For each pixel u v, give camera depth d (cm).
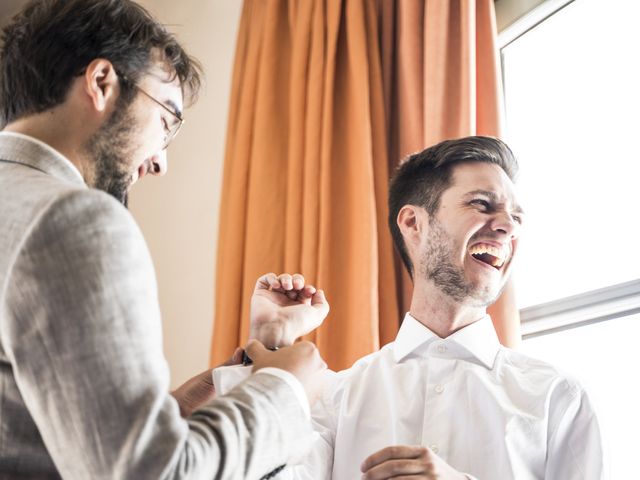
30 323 67
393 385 126
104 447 64
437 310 129
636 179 173
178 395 107
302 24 213
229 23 256
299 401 77
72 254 68
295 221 196
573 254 181
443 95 184
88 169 87
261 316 106
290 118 209
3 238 70
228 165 223
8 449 69
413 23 198
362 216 183
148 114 92
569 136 191
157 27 96
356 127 193
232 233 206
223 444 69
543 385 119
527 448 114
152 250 247
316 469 119
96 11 91
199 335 230
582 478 114
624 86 181
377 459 100
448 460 117
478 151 133
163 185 253
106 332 67
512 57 211
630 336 162
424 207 133
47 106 87
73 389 65
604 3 190
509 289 162
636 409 158
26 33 90
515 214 131
